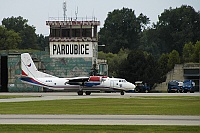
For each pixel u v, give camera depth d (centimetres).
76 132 9912
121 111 14350
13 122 11581
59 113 13812
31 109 15300
